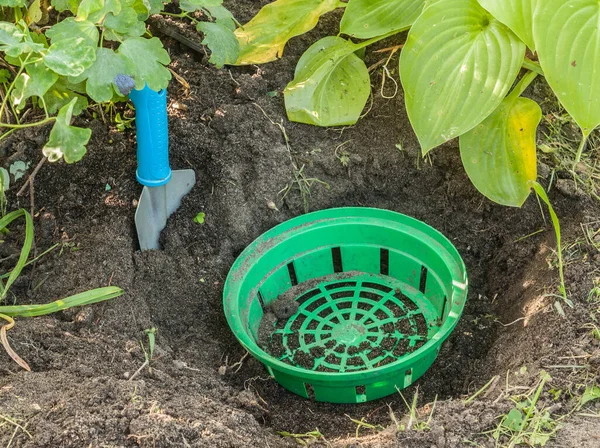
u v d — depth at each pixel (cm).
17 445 59
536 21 70
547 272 77
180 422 63
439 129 74
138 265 79
